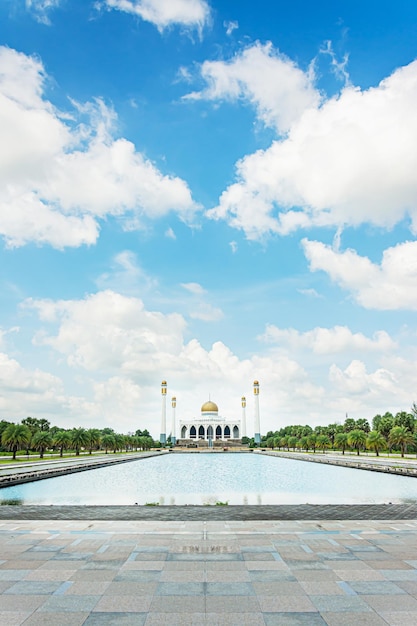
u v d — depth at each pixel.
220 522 17.50
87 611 8.81
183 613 8.73
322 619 8.46
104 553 12.84
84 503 31.91
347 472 60.75
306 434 153.00
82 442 90.31
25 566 11.63
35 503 31.86
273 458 112.50
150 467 76.88
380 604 9.15
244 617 8.55
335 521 17.59
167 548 13.41
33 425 113.38
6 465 60.69
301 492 38.84
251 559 12.24
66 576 10.85
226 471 66.44
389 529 16.03
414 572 11.10
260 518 18.95
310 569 11.38
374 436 90.69
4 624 8.23
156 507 22.44
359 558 12.30
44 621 8.36
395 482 46.47
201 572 11.16
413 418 111.69
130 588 10.05
